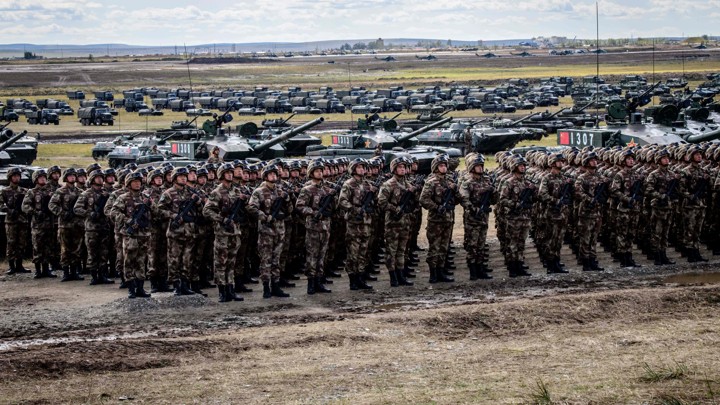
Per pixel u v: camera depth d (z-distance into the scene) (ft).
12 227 98.43
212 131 182.70
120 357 58.44
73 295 85.97
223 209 80.79
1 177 122.83
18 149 182.50
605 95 445.37
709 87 441.27
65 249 93.45
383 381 51.85
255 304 80.43
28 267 104.47
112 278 95.86
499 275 92.32
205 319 74.38
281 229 83.41
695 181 95.45
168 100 496.23
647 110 180.45
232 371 54.95
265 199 82.38
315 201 84.28
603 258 100.73
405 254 93.25
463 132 239.09
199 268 85.61
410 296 83.20
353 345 61.26
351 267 86.28
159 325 72.43
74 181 94.02
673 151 97.96
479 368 54.39
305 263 88.99
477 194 89.40
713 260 97.30
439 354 58.29
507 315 68.13
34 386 52.54
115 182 99.66
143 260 81.35
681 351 56.90
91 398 49.93
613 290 81.97
